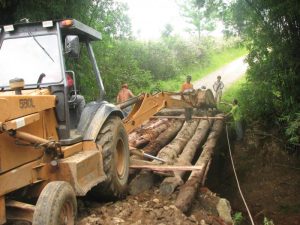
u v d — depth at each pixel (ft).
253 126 44.83
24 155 15.52
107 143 19.98
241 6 39.17
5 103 14.10
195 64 95.45
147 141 33.47
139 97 28.25
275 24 37.83
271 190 39.60
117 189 20.59
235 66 95.30
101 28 50.19
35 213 13.99
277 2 34.91
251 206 38.09
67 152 17.48
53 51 18.35
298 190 38.78
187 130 36.58
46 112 17.15
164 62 83.92
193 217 20.35
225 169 43.19
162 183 22.89
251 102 43.16
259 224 34.86
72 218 15.47
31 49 18.56
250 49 41.70
